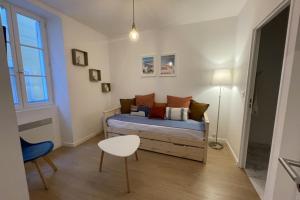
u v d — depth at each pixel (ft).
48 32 8.32
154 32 10.44
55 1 7.00
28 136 7.37
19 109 7.14
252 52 6.19
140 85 11.44
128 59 11.47
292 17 3.67
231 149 8.44
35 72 7.94
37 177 6.31
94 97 10.73
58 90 8.79
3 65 2.32
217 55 9.19
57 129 9.01
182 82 10.24
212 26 9.07
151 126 8.19
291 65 3.61
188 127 7.61
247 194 5.32
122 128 8.97
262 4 5.30
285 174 3.92
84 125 9.96
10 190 2.50
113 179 6.19
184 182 5.97
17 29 6.97
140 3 7.18
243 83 6.93
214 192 5.43
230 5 7.39
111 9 7.76
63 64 8.41
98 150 8.70
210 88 9.63
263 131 9.08
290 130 3.76
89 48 10.03
